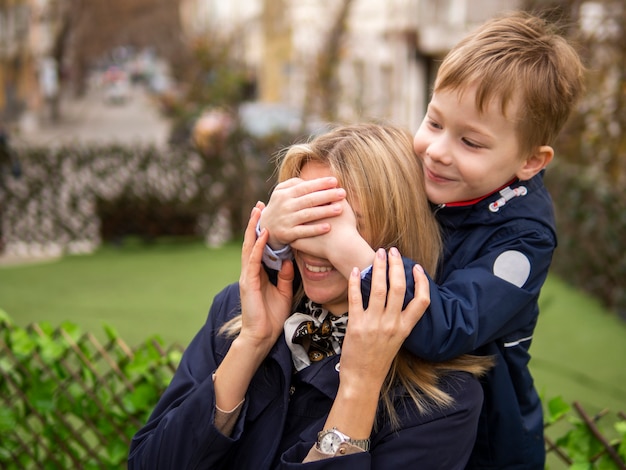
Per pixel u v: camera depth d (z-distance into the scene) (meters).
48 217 9.22
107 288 7.31
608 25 6.41
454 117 1.63
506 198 1.70
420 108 16.81
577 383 4.70
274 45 21.84
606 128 6.69
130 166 9.37
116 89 45.72
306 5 14.72
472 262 1.66
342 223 1.53
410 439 1.52
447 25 15.89
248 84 10.58
